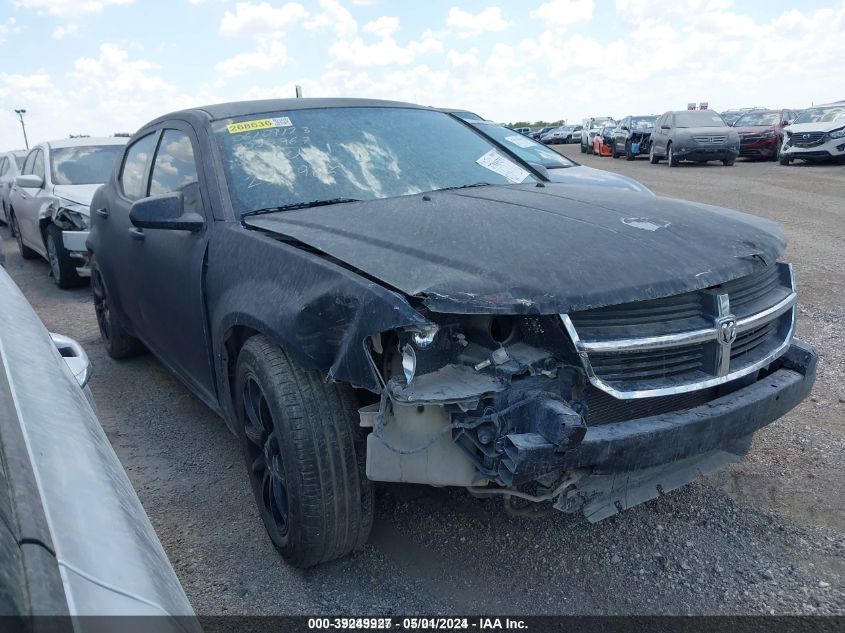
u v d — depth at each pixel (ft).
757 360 9.14
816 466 11.61
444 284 7.55
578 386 7.82
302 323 8.07
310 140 11.96
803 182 52.24
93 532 4.28
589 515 8.61
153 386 16.66
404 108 13.94
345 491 8.48
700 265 8.53
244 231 10.14
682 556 9.47
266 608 8.72
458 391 7.43
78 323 22.84
